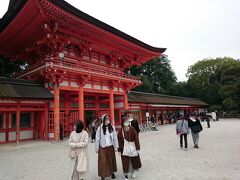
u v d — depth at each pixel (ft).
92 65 77.46
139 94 115.24
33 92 58.75
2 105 52.26
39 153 41.06
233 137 53.36
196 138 40.78
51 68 58.13
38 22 58.29
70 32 64.69
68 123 72.49
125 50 87.30
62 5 52.95
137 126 29.86
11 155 39.70
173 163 29.01
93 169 27.84
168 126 107.45
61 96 72.43
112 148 23.08
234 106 160.04
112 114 79.97
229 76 162.30
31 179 23.89
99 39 73.36
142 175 24.00
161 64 197.36
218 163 27.81
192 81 209.67
